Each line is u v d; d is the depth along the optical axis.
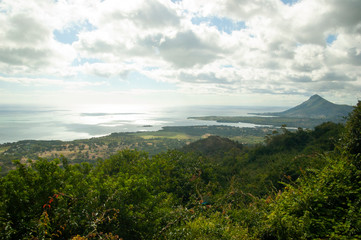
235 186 15.72
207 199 11.80
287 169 19.83
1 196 5.66
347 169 5.11
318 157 8.91
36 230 4.71
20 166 7.04
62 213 5.52
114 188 7.97
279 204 5.10
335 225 3.98
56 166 8.12
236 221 6.38
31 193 6.37
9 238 4.78
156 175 16.91
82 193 7.32
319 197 4.51
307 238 4.00
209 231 5.68
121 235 6.62
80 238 4.64
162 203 11.58
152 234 7.00
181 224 6.96
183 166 25.00
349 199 4.55
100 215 6.00
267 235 4.75
